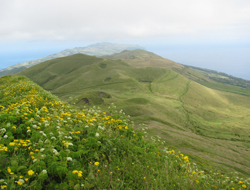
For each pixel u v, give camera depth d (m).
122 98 157.25
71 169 4.34
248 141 110.88
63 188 3.81
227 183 6.26
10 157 4.45
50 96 14.89
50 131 5.94
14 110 6.99
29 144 4.88
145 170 5.12
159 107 136.38
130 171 4.94
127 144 6.19
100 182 4.19
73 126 7.25
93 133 6.21
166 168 5.58
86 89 189.62
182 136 81.06
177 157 7.39
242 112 172.62
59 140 5.40
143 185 4.51
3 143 4.93
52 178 4.11
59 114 8.66
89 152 5.21
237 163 60.97
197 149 70.62
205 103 182.50
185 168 6.50
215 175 6.89
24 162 4.37
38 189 3.66
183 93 192.38
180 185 4.89
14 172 3.94
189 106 161.75
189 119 134.25
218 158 63.25
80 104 130.25
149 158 6.03
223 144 88.81
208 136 112.88
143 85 198.25
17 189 3.57
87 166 4.73
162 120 111.56
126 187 4.29
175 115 132.25
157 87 197.50
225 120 146.75
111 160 5.24
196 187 5.07
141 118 110.31
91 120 7.64
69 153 4.82
